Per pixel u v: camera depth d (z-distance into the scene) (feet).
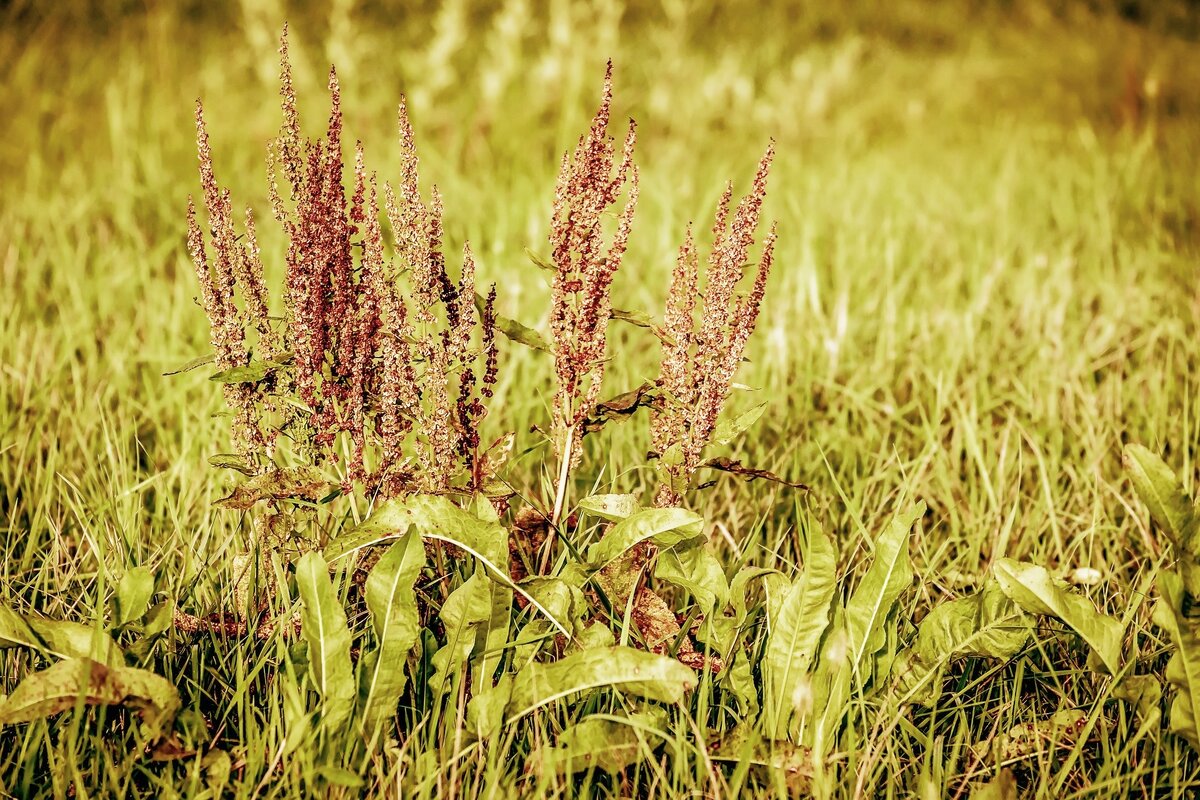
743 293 6.59
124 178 16.06
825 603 6.16
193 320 11.99
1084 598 6.27
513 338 6.58
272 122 19.89
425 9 29.19
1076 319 12.95
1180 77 24.99
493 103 21.04
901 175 18.45
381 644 5.98
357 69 23.34
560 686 5.77
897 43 31.53
